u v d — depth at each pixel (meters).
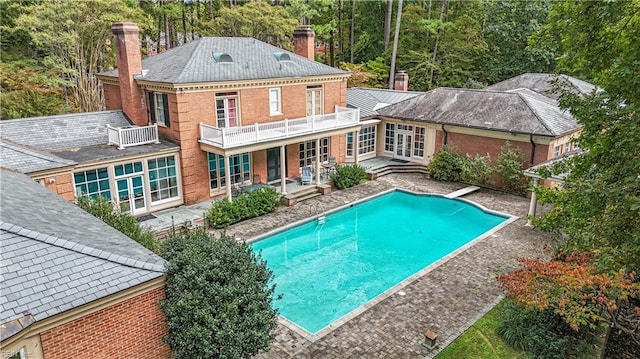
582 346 10.35
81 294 7.20
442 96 29.08
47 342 6.96
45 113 28.83
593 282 8.15
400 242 19.12
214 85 20.50
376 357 10.68
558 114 24.86
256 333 8.48
